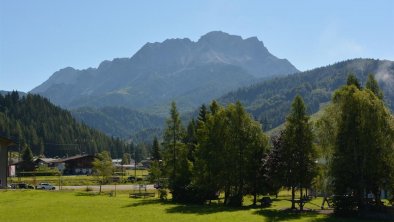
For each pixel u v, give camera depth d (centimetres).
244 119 7531
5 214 5731
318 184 6475
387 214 5494
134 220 5138
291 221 5038
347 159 5697
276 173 6719
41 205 6794
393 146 5681
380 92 6725
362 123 5634
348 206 5591
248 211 6138
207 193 7738
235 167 7425
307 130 6575
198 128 8481
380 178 5800
